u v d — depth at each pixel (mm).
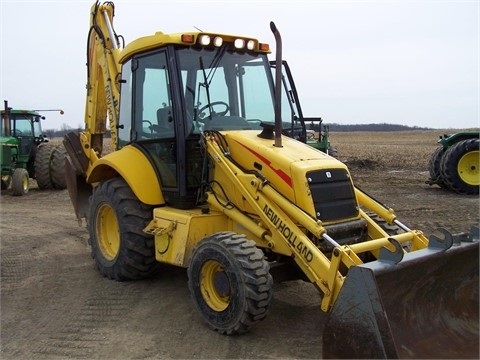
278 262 5000
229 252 4508
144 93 6129
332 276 4230
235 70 5992
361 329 3693
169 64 5602
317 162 4980
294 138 6199
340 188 5035
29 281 6484
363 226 5094
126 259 6043
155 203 5918
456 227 9055
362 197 5492
